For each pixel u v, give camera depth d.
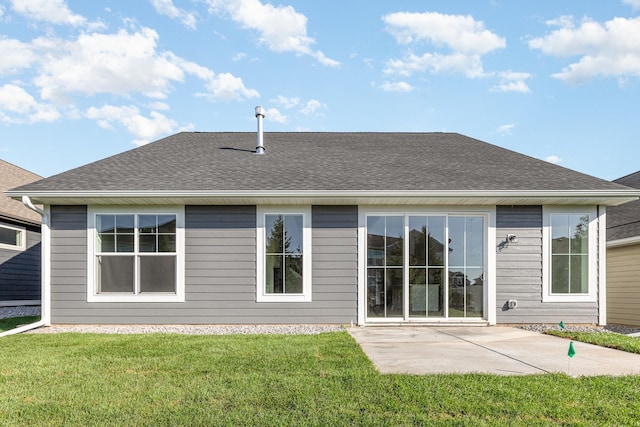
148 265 9.23
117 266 9.21
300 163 10.49
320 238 9.30
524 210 9.41
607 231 11.85
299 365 5.50
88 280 9.14
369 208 9.38
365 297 9.25
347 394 4.39
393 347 6.74
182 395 4.41
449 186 8.83
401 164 10.48
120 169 9.89
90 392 4.54
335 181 9.13
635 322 10.55
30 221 14.95
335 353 6.19
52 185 8.83
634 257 10.66
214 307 9.17
